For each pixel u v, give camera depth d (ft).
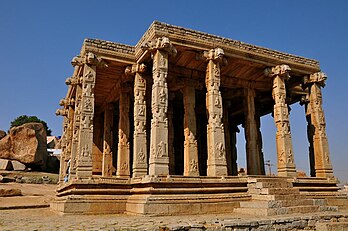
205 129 89.76
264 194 47.26
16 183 92.84
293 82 71.51
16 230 27.04
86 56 53.67
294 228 35.47
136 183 47.11
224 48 56.13
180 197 43.78
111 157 73.20
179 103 83.87
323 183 59.98
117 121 88.89
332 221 38.55
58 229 27.63
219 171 50.11
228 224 31.48
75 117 59.93
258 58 60.13
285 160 57.82
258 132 79.82
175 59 58.29
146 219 36.27
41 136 126.62
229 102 78.07
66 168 70.08
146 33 53.98
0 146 117.91
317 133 65.62
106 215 43.50
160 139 47.09
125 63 57.82
